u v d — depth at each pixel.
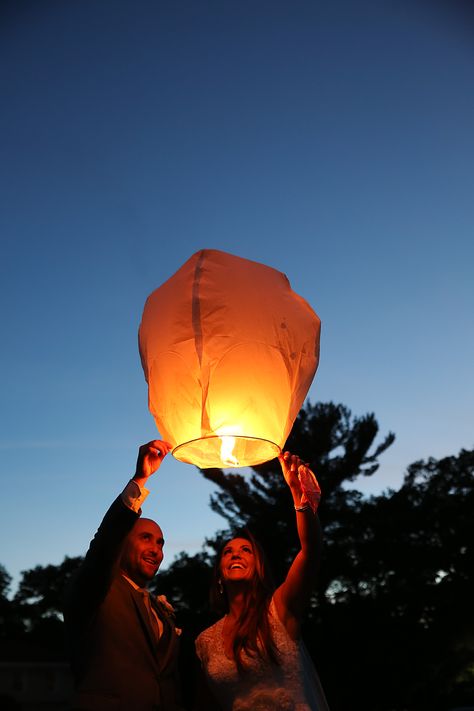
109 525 3.70
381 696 28.56
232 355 3.45
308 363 3.67
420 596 30.42
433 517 32.19
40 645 35.38
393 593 30.50
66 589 3.96
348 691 28.41
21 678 31.39
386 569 31.25
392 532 31.23
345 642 28.73
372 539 31.19
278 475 28.14
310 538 3.83
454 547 31.56
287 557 27.72
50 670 32.41
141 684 3.78
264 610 3.93
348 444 29.52
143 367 3.81
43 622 54.19
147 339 3.67
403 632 29.44
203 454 3.65
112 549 3.71
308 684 3.82
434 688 29.14
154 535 4.32
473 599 30.30
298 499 3.86
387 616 29.69
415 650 28.92
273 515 27.73
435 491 34.81
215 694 3.88
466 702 29.06
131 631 3.93
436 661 29.48
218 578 4.20
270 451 3.64
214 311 3.48
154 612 4.17
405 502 32.34
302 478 3.77
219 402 3.44
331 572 30.14
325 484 29.47
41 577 57.88
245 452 3.63
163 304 3.62
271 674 3.77
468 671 29.56
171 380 3.52
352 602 29.84
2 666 30.81
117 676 3.76
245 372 3.45
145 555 4.25
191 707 4.05
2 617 55.88
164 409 3.57
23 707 30.83
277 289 3.67
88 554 3.76
